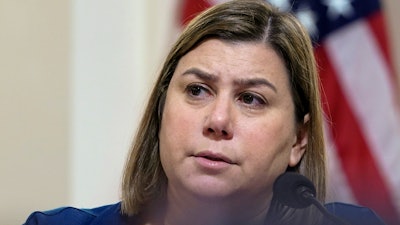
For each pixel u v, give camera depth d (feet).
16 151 23.82
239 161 11.20
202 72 11.41
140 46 24.49
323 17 23.84
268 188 11.84
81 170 24.03
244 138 11.23
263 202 11.98
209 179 11.18
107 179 24.08
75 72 24.08
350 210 14.06
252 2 11.97
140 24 24.49
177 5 23.62
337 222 10.75
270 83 11.52
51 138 23.95
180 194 11.79
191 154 11.25
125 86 24.35
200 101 11.43
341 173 23.09
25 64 23.89
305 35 12.36
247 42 11.58
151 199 13.15
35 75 23.94
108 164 24.12
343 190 23.04
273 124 11.51
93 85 24.20
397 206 23.00
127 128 24.20
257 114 11.44
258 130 11.32
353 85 23.52
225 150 11.12
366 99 23.48
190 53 11.79
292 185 11.01
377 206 23.00
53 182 23.94
